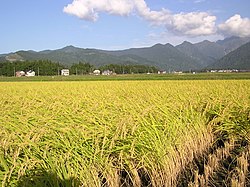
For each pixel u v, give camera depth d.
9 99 12.70
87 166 4.91
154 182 5.49
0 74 110.44
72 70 116.44
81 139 5.50
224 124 8.97
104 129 6.00
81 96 12.99
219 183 5.72
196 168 6.57
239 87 19.09
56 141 5.18
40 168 4.32
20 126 5.79
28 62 115.81
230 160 7.08
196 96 13.14
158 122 6.98
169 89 19.16
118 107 8.90
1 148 4.60
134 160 5.67
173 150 6.36
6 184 3.93
